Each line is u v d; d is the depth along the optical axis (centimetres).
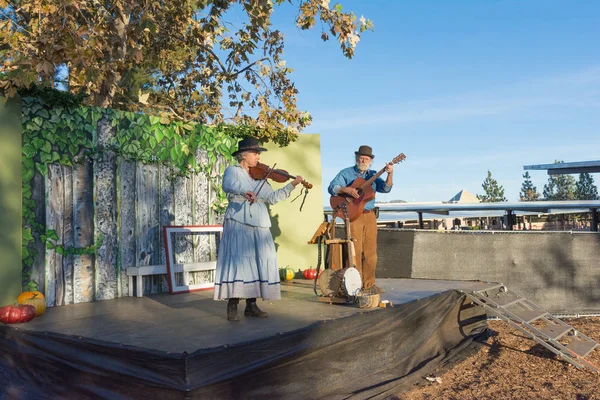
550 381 546
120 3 757
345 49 805
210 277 768
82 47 628
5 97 534
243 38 960
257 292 466
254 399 379
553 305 867
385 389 489
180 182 732
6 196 527
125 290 654
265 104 873
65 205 595
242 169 479
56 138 588
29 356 433
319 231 591
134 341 387
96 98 892
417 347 568
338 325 455
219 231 763
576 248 878
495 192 6625
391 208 1516
